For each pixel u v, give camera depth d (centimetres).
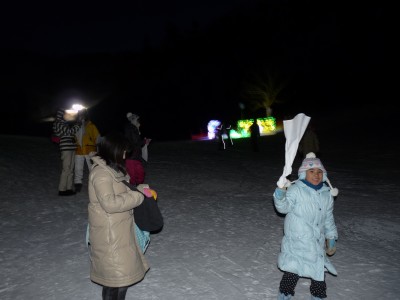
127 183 375
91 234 370
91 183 366
